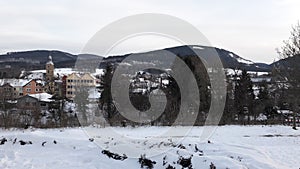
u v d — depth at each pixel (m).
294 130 26.53
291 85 26.77
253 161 11.12
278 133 24.48
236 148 13.22
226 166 10.29
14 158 11.59
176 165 10.54
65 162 11.10
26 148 13.06
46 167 10.58
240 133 23.52
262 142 18.55
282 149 15.39
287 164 12.02
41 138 14.10
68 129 20.92
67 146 13.23
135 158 11.28
